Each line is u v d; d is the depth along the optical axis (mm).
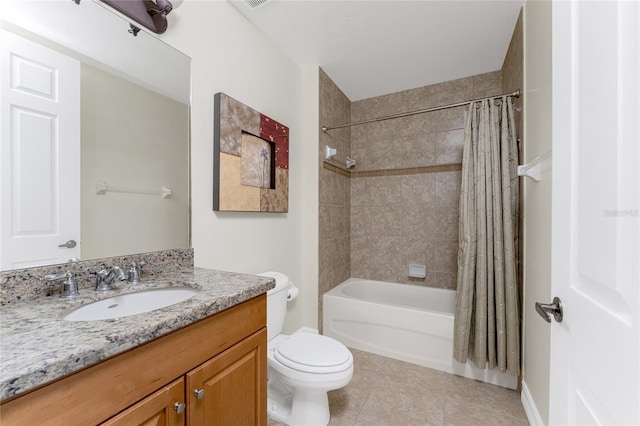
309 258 2273
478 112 1865
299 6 1574
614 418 447
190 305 750
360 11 1618
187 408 726
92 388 539
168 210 1233
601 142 503
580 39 586
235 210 1537
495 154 1742
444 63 2213
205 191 1400
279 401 1549
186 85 1307
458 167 2486
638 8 403
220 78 1488
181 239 1283
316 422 1365
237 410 902
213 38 1449
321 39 1890
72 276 895
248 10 1604
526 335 1565
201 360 774
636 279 400
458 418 1464
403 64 2227
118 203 1060
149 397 639
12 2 812
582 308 567
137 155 1123
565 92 650
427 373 1887
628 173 426
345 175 2814
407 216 2695
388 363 2016
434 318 1946
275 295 1588
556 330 695
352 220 2934
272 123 1843
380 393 1668
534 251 1416
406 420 1447
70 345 525
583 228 572
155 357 652
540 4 1332
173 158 1255
